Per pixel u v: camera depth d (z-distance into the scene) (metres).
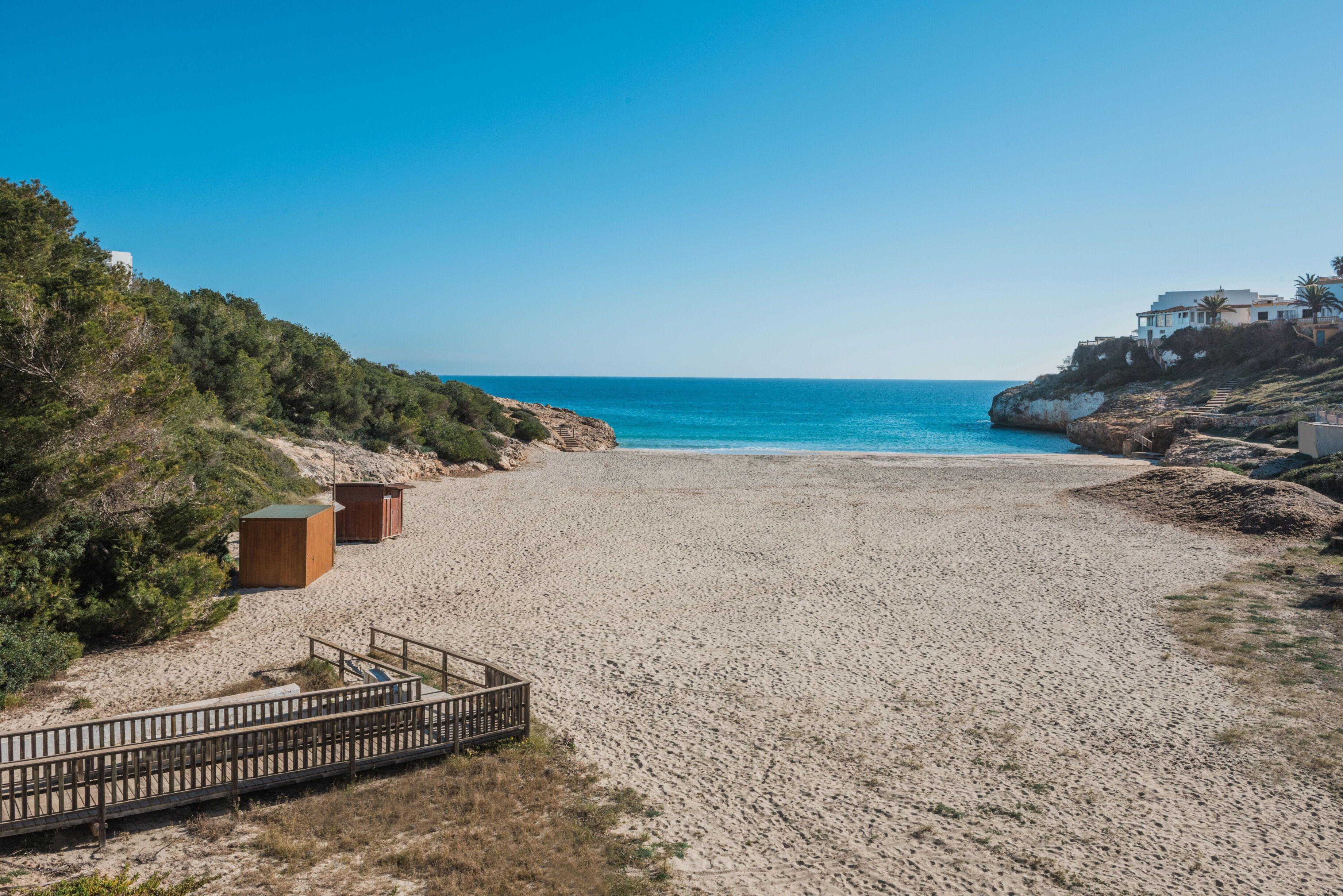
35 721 10.98
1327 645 15.07
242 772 9.17
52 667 12.66
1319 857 8.43
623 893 7.42
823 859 8.25
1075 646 15.45
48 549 13.95
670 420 107.44
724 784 9.91
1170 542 25.03
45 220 23.14
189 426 24.38
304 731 9.41
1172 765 10.55
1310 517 25.03
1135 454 57.56
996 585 20.16
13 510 12.98
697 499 34.47
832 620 17.20
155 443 16.11
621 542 25.30
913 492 37.09
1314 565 21.03
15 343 13.33
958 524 28.73
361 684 12.34
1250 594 18.72
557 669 14.05
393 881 7.48
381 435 41.66
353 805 8.98
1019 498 35.12
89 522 14.63
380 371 52.12
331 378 40.34
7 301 13.53
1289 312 82.00
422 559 22.56
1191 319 84.00
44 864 7.60
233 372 31.73
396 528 25.92
